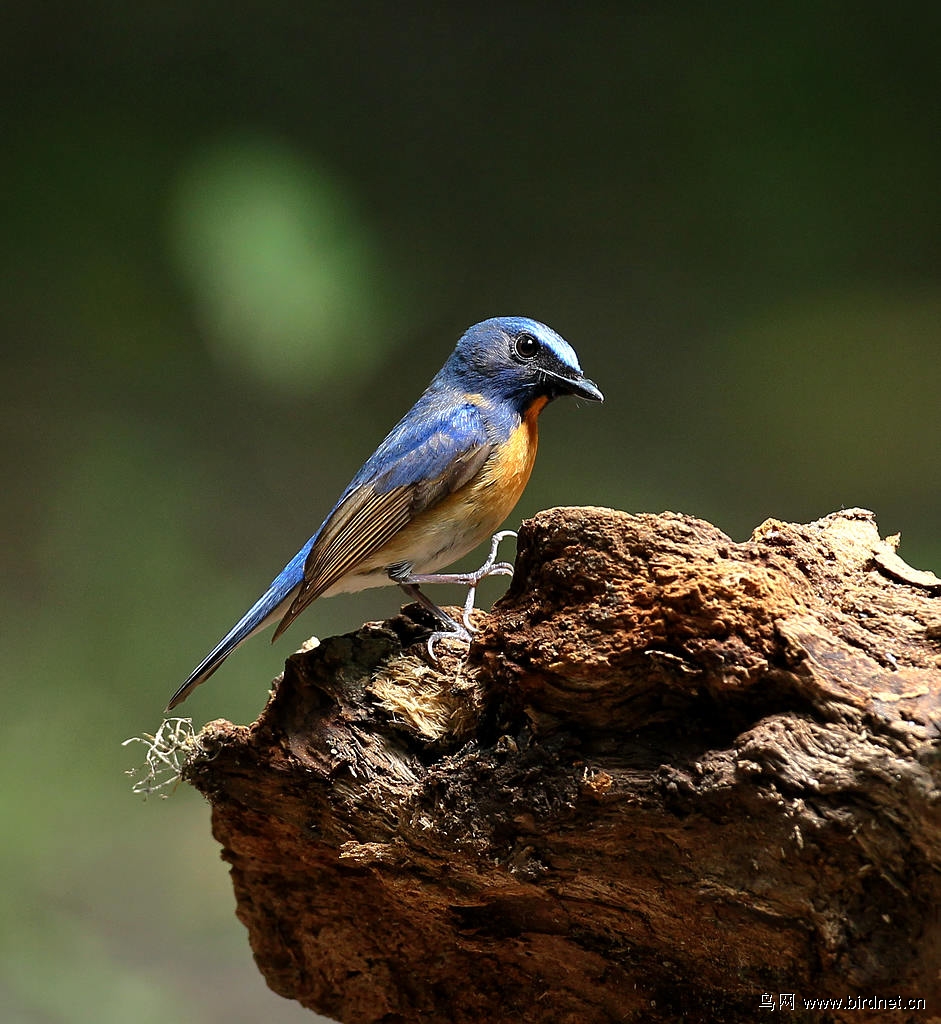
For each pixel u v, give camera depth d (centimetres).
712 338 1580
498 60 1845
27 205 1556
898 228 1697
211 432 1456
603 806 441
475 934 514
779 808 407
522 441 683
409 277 1595
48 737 1128
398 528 650
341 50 1783
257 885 580
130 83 1659
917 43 1783
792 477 1380
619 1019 497
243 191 1536
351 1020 583
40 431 1428
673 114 1811
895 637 439
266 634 1235
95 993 890
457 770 478
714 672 427
